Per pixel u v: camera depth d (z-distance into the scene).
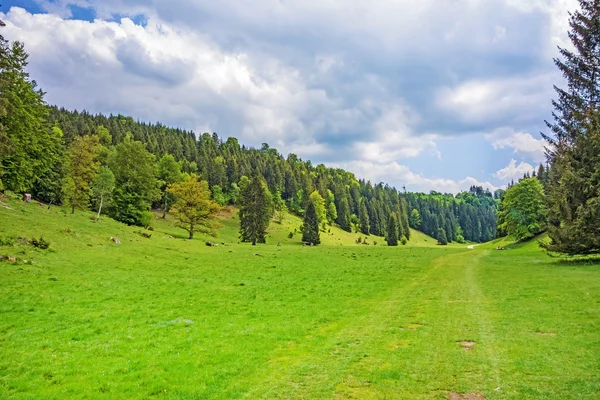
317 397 10.38
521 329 15.77
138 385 11.47
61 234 45.06
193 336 16.66
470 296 24.25
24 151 51.28
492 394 9.98
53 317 19.81
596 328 15.12
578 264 37.78
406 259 56.12
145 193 79.88
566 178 37.56
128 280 31.91
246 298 26.22
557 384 10.28
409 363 12.55
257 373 12.30
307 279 35.44
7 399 10.59
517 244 87.06
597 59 35.16
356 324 18.45
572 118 38.19
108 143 173.75
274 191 182.88
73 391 11.12
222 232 125.62
